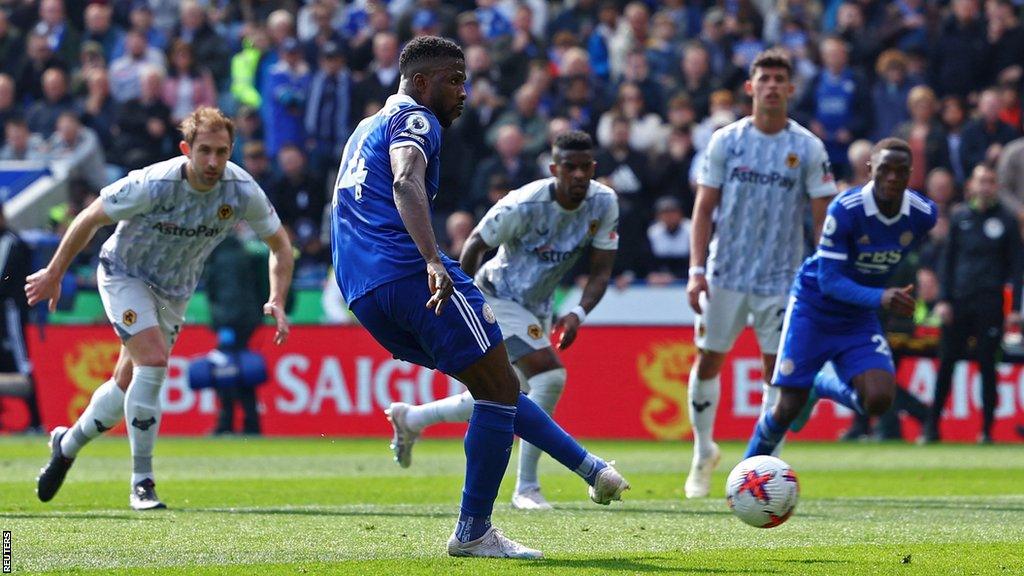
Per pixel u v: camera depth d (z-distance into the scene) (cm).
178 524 2467
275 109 6644
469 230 5772
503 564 1939
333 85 6638
